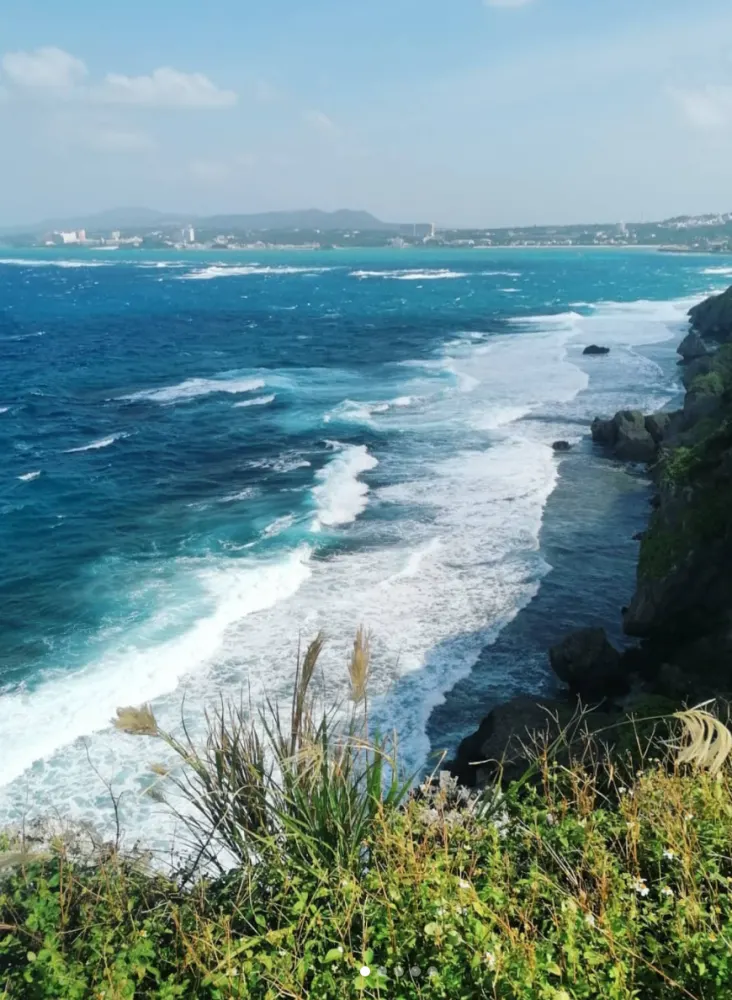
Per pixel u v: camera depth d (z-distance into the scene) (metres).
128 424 38.56
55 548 23.19
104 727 14.42
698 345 52.69
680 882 4.39
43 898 4.47
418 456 32.22
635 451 31.42
